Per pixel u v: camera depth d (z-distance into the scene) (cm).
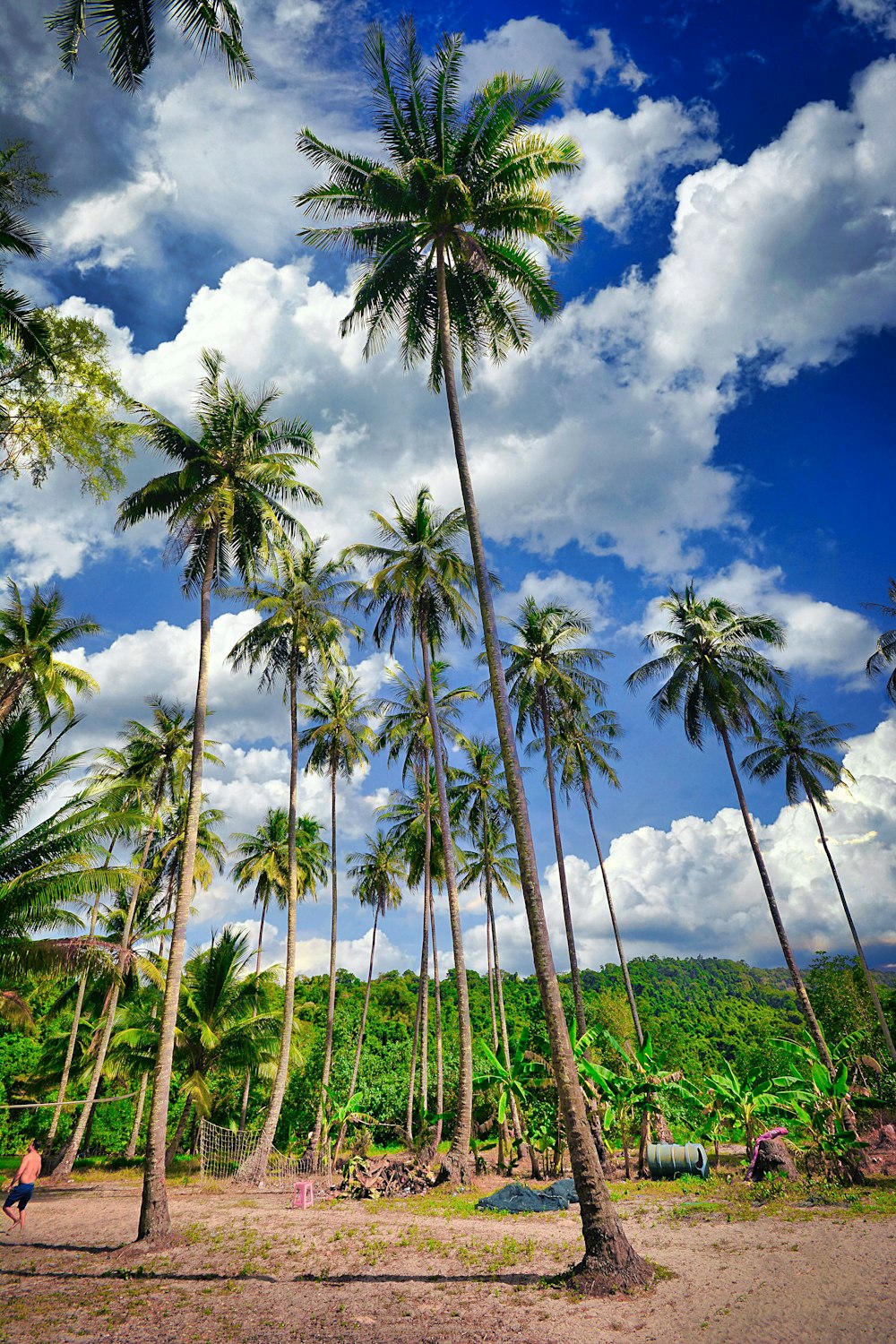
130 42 1201
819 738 3978
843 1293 848
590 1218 1008
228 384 1972
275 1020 3312
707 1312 823
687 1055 5038
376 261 1536
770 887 3077
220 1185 2616
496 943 4091
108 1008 3447
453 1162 2266
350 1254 1276
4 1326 894
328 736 3759
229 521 1816
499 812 4225
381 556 2916
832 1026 4491
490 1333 802
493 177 1548
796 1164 1914
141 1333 861
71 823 1828
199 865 3669
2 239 1441
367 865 4475
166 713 3625
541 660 3478
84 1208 2098
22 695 2648
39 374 1502
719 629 3384
